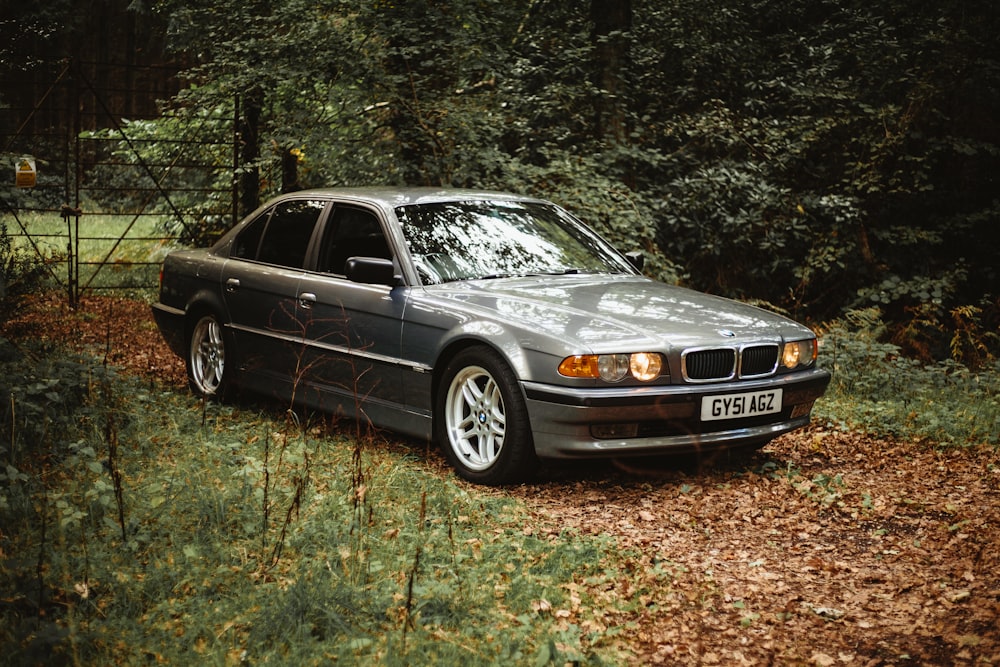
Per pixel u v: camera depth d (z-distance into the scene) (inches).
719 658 136.0
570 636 135.6
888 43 480.1
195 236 516.7
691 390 200.7
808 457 241.8
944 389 312.5
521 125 440.5
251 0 419.8
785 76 495.5
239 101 450.6
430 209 243.8
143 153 569.0
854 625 147.4
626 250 390.9
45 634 119.4
